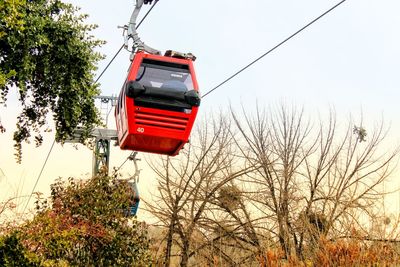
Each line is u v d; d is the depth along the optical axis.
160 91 13.59
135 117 13.49
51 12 18.61
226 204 30.16
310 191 30.77
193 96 13.67
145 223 26.16
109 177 25.28
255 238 28.88
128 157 26.09
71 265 23.84
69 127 19.59
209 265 29.00
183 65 14.03
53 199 24.73
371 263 17.88
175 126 13.66
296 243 27.16
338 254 19.03
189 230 29.11
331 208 28.62
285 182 30.20
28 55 17.34
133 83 13.48
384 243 18.06
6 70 17.33
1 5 14.69
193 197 29.97
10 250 20.64
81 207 24.52
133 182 26.14
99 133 24.91
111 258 24.78
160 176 30.08
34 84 19.00
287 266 21.70
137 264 25.19
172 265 30.52
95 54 19.08
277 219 29.08
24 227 21.73
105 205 24.84
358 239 18.80
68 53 18.34
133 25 14.36
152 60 13.94
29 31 17.16
